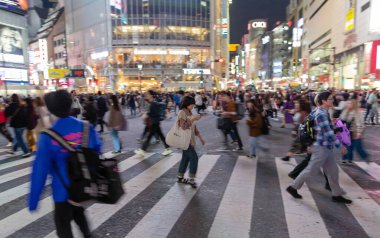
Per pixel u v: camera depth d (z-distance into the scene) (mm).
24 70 70562
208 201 5172
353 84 57062
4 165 8062
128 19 70812
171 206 4961
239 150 9570
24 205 5102
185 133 5828
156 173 7008
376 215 4523
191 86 73062
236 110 9719
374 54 46312
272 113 21188
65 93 2689
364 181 6207
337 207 4840
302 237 3850
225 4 110000
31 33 138500
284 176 6637
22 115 8852
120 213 4684
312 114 5090
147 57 71750
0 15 63781
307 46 110062
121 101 32438
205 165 7668
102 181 2699
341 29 66438
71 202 2682
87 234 3121
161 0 70938
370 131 14273
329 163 4945
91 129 2867
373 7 47438
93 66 77438
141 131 14500
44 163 2586
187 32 73000
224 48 109250
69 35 89062
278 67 141125
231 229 4094
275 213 4617
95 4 74875
